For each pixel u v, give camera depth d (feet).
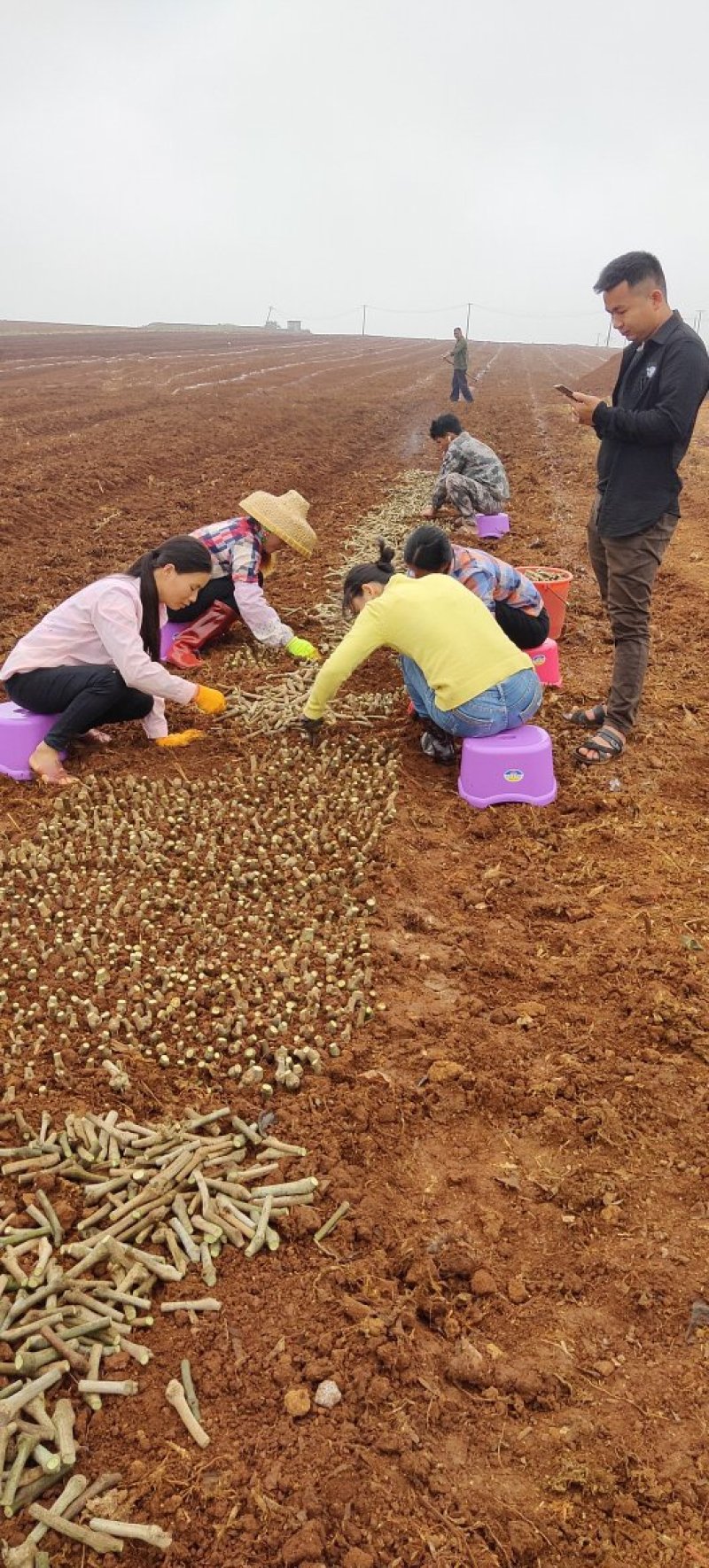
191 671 20.43
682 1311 7.69
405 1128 9.46
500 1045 10.43
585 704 19.08
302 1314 7.63
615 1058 10.27
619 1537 6.23
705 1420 6.88
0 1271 7.89
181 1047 10.27
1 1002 10.73
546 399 93.81
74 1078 9.77
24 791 15.47
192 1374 7.15
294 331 328.08
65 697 15.28
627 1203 8.66
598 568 17.24
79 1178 8.78
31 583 26.12
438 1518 6.31
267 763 16.46
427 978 11.57
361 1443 6.70
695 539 33.24
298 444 52.90
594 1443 6.73
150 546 30.27
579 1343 7.44
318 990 11.07
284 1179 8.80
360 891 12.99
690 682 20.34
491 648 15.05
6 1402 6.76
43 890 12.80
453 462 32.96
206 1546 6.15
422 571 16.11
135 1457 6.63
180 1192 8.69
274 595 25.62
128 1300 7.66
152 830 14.21
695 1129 9.37
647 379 14.79
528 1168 9.07
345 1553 6.11
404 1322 7.58
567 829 14.75
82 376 85.20
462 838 14.60
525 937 12.37
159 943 11.80
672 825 14.84
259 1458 6.60
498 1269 8.07
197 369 101.40
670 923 12.42
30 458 42.14
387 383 106.01
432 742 16.62
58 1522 6.18
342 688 19.65
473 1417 6.94
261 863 13.55
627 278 14.33
